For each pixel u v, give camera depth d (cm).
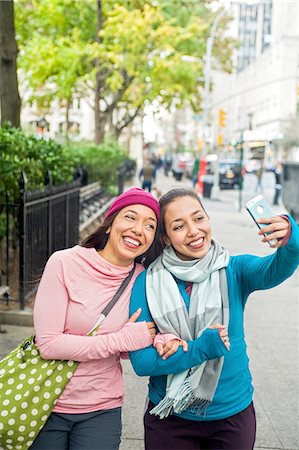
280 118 7262
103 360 251
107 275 252
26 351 250
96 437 251
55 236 759
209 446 255
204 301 243
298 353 591
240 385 248
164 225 256
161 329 241
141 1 2466
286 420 437
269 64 8188
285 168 1602
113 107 2914
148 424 256
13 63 965
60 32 2614
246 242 1330
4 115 971
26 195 615
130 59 2417
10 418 242
